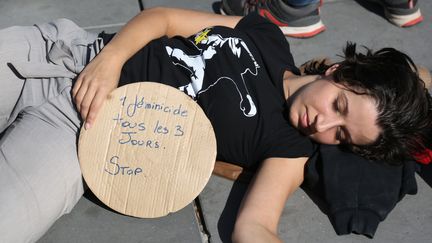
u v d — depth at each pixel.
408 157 2.05
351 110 1.89
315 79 2.03
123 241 1.96
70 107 2.01
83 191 2.01
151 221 2.02
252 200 1.89
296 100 1.99
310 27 2.95
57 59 2.10
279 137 2.00
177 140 1.96
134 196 1.93
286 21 2.92
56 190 1.87
